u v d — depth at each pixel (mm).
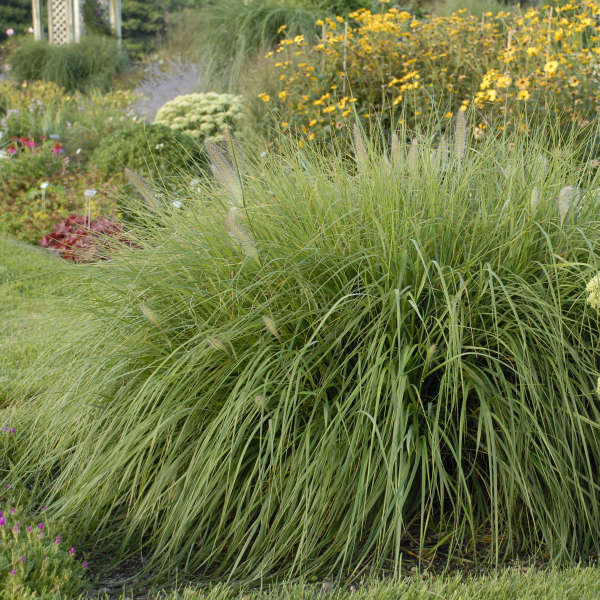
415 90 6746
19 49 20469
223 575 2688
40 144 12633
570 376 2932
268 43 14078
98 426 3236
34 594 2221
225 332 2961
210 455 2824
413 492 2904
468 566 2686
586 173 3701
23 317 5688
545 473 2713
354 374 2963
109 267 3604
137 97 17031
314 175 3543
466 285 2971
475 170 3441
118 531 2920
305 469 2721
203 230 3439
